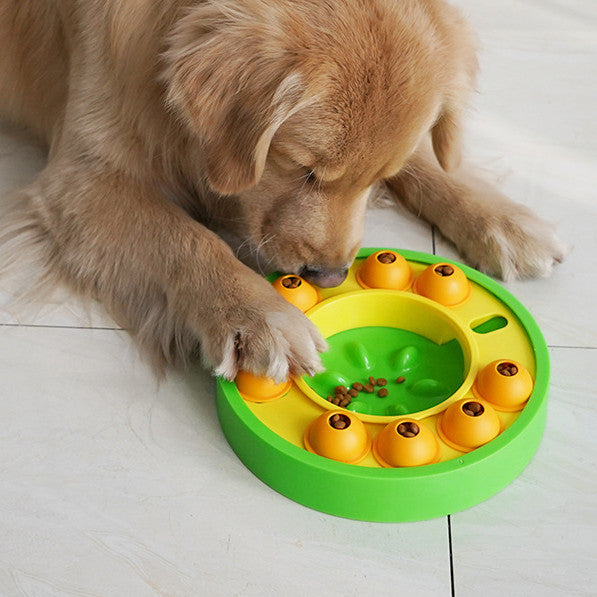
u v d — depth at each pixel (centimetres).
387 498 112
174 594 108
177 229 127
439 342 127
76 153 131
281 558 111
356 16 113
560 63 170
